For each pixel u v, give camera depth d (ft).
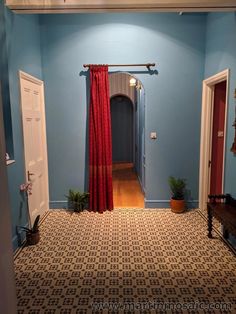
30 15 11.38
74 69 13.05
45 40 12.82
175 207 13.25
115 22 12.70
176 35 12.79
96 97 12.92
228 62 10.26
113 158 28.84
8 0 8.86
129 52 12.89
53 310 6.70
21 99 10.28
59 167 13.79
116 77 24.17
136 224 11.95
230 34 10.03
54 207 13.98
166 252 9.45
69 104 13.32
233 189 9.90
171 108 13.38
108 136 13.25
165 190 13.99
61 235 10.87
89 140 13.25
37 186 12.31
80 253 9.44
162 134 13.58
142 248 9.76
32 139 11.65
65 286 7.63
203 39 12.81
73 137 13.58
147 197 14.02
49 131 13.52
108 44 12.84
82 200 13.47
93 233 11.04
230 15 9.99
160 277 8.00
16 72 9.87
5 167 3.19
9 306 3.28
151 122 13.51
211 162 13.61
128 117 28.27
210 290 7.40
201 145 13.47
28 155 11.13
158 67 13.03
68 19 12.66
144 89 13.24
